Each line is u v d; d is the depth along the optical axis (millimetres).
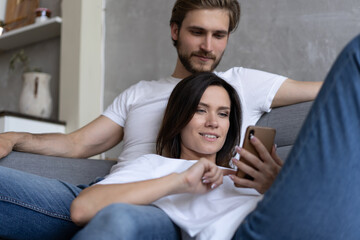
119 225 750
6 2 3307
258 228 822
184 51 1612
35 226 1178
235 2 1635
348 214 816
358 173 797
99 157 2588
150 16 2596
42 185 1224
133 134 1559
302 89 1471
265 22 2131
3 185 1142
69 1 2791
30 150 1540
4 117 2393
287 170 792
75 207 975
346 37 1899
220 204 1008
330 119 765
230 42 2232
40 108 2803
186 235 989
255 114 1530
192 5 1583
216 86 1221
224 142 1310
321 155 768
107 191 977
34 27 2906
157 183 958
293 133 1422
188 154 1222
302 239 812
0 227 1135
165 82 1662
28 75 2840
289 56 2051
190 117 1190
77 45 2705
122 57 2693
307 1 2014
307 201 780
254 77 1555
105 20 2799
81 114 2658
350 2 1898
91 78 2721
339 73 765
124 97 1711
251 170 1005
